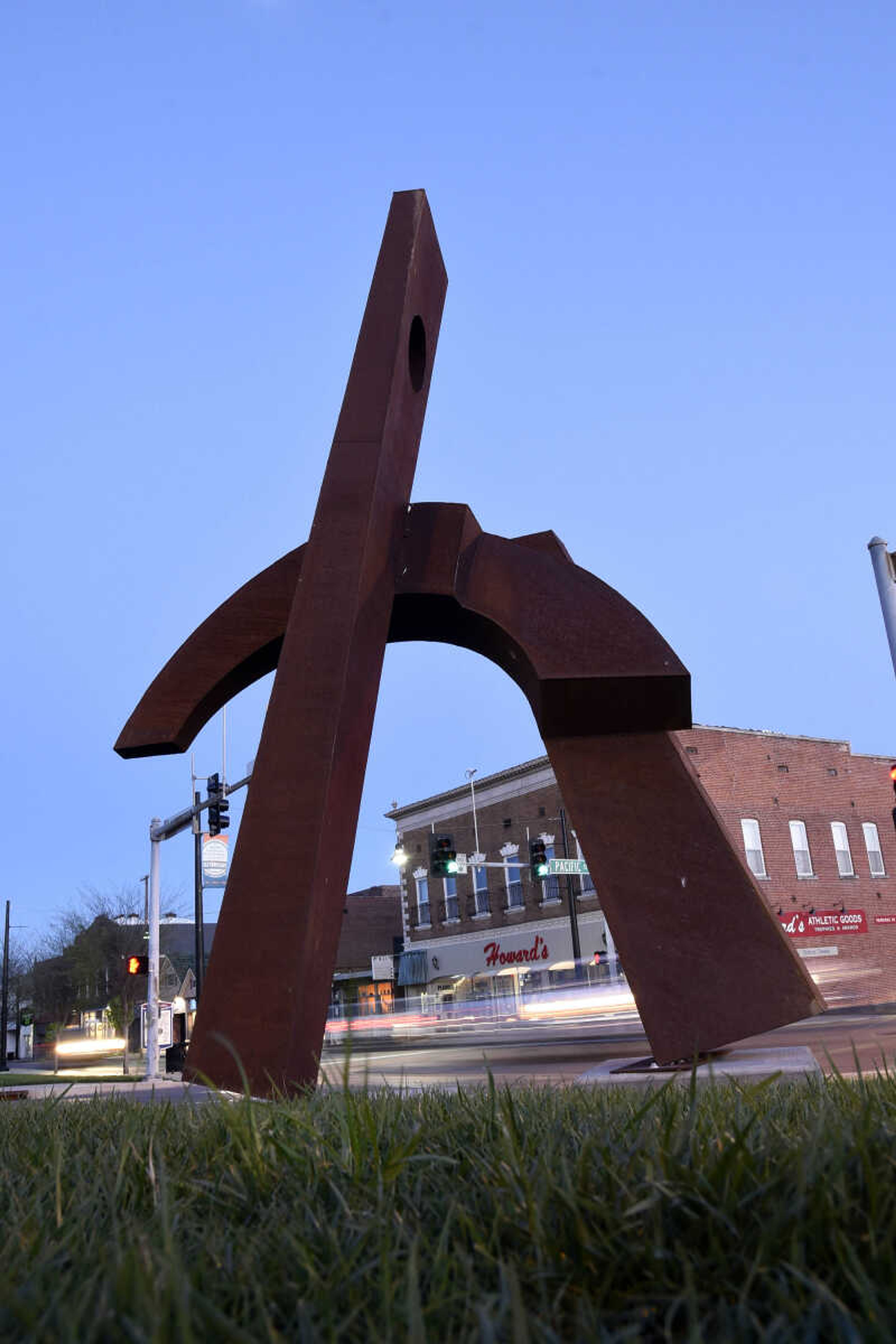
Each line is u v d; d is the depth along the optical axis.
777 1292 1.16
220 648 9.87
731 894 8.66
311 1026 7.40
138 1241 1.56
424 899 47.62
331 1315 1.21
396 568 9.39
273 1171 2.14
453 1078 10.45
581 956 39.22
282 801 7.71
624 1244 1.45
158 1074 25.03
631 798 8.97
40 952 75.94
